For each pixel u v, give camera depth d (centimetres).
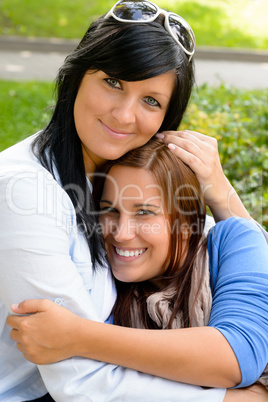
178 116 201
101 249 195
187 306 194
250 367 169
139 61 166
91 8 1204
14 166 173
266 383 179
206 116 402
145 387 167
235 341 169
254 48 1109
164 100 179
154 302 195
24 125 520
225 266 190
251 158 385
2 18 1139
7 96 658
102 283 193
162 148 199
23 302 163
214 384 170
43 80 816
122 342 164
